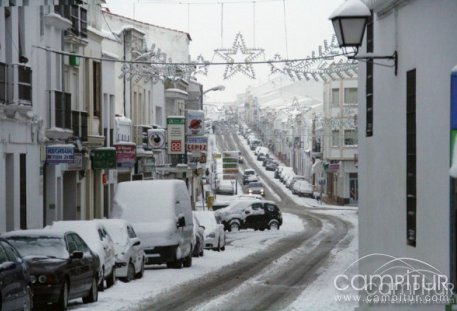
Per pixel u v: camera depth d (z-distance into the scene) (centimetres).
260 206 8519
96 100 6325
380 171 2400
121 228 3950
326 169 13488
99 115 6344
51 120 5025
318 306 2878
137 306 2952
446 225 1809
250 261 5125
